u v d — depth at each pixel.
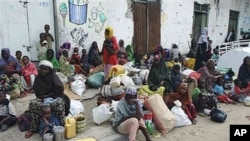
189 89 6.11
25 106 5.77
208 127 5.61
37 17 8.11
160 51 9.86
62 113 4.78
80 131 4.84
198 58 9.68
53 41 8.26
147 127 5.09
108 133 4.88
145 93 6.12
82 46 9.22
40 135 4.66
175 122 5.45
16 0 7.69
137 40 10.98
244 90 7.04
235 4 16.12
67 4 8.59
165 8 11.85
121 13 10.21
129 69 7.88
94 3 9.33
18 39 7.91
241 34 17.17
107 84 6.20
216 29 15.06
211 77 7.04
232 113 6.38
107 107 5.20
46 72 4.88
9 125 4.93
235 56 8.93
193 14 13.30
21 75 6.55
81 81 6.79
